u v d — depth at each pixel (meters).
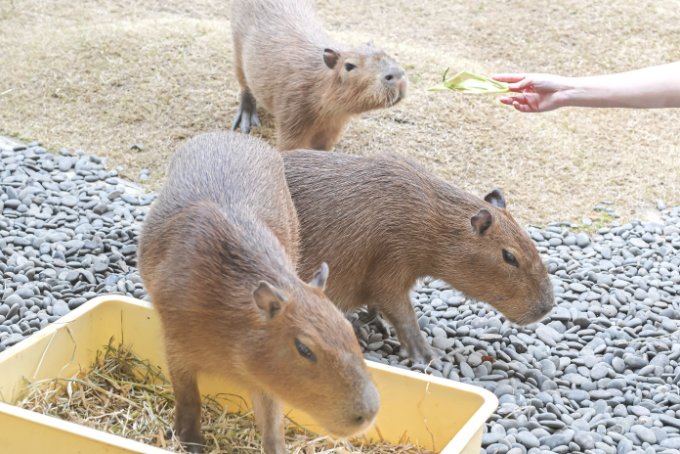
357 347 1.85
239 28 3.41
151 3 4.47
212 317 1.95
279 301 1.86
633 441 2.29
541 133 3.50
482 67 3.85
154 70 3.62
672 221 3.15
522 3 4.44
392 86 3.08
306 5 3.45
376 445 2.19
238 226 2.02
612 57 4.05
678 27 4.27
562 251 2.96
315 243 2.43
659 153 3.52
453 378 2.45
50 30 3.99
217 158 2.19
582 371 2.50
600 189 3.29
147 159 3.27
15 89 3.54
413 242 2.44
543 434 2.29
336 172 2.47
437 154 3.35
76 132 3.36
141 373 2.29
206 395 2.24
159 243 2.07
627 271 2.87
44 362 2.21
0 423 1.98
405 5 4.49
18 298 2.54
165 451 1.90
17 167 3.13
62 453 1.96
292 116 3.23
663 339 2.60
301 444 2.15
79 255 2.77
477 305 2.71
